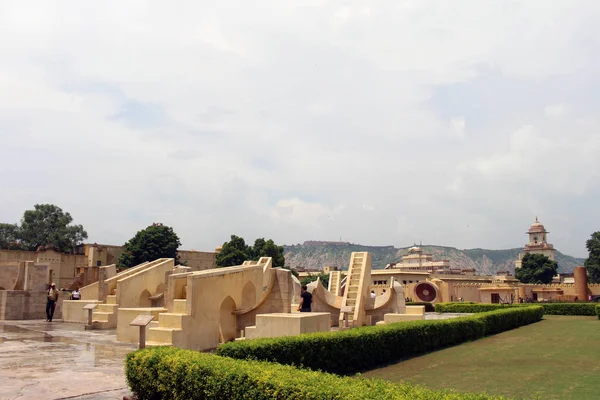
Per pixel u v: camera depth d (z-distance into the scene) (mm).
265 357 11156
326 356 12703
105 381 11344
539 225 156750
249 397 7648
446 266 128500
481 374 12836
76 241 86812
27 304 28719
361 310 27188
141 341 13133
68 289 41344
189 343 16672
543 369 13516
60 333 21219
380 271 86625
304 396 7027
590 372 12969
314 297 28016
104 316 23422
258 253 76375
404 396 6730
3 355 15039
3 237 82812
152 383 9391
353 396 6680
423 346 17203
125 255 68750
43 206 86000
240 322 19672
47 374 12109
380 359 14797
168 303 17734
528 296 84438
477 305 46312
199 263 81000
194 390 8547
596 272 88000
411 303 50094
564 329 25594
